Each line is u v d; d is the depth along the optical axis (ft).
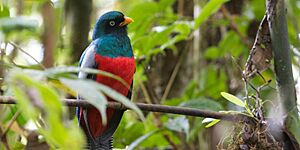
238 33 42.14
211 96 41.65
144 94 41.83
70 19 34.71
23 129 29.09
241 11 45.11
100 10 50.21
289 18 41.65
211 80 43.11
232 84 41.65
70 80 14.05
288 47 24.58
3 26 29.60
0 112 29.48
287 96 24.35
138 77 40.42
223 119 25.11
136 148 39.34
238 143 25.81
